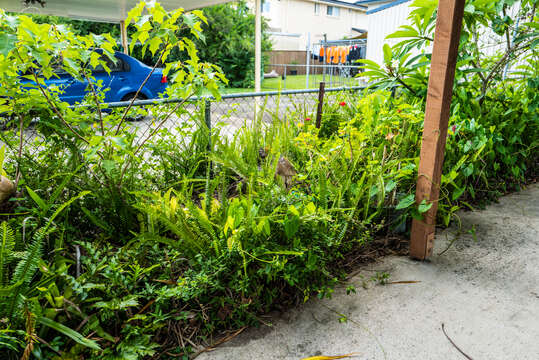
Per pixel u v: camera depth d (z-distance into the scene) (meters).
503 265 2.43
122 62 7.37
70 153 2.65
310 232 2.13
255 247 1.94
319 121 4.06
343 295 2.13
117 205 2.33
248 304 1.84
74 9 8.33
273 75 22.22
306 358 1.67
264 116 4.51
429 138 2.21
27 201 2.21
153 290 1.80
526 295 2.12
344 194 2.56
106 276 1.68
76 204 2.33
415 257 2.50
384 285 2.22
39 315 1.42
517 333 1.82
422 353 1.70
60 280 1.69
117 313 1.67
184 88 2.53
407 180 2.81
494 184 3.73
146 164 3.02
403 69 3.52
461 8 1.96
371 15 11.95
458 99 3.56
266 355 1.69
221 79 2.68
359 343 1.76
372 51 12.21
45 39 1.90
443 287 2.20
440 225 2.99
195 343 1.76
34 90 2.20
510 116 3.73
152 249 2.10
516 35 4.06
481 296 2.11
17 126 2.52
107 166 2.10
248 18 18.91
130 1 7.30
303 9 30.98
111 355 1.53
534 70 4.27
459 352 1.70
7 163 2.51
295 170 3.13
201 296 1.88
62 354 1.49
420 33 3.41
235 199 2.11
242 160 3.01
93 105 2.50
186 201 2.24
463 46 3.52
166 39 2.26
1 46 1.67
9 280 1.65
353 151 2.80
